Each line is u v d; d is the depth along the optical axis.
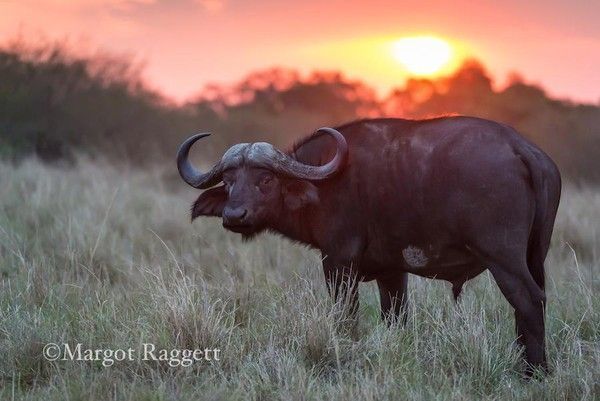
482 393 19.08
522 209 19.72
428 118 21.41
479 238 19.89
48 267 26.09
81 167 53.28
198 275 27.38
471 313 20.92
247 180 22.05
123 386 18.80
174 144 76.12
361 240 21.89
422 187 20.59
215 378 19.66
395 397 18.20
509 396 18.89
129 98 74.06
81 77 71.25
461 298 22.69
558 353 20.56
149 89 77.94
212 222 35.56
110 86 73.44
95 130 69.56
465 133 20.34
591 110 87.00
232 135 91.75
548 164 20.36
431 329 21.64
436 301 23.30
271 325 21.69
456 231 20.23
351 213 21.86
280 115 120.75
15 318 21.86
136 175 53.75
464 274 21.34
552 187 20.34
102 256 29.12
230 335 20.91
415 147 20.89
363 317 23.81
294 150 23.44
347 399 18.03
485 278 24.94
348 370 20.00
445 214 20.28
